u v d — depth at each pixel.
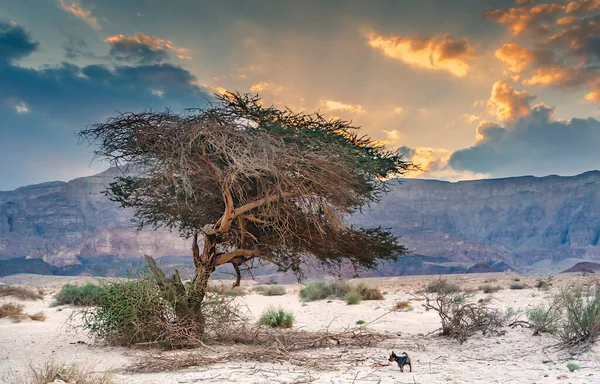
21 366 12.48
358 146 16.81
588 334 12.01
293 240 17.39
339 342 15.21
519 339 13.97
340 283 37.88
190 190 13.52
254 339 15.62
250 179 15.84
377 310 27.19
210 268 16.17
